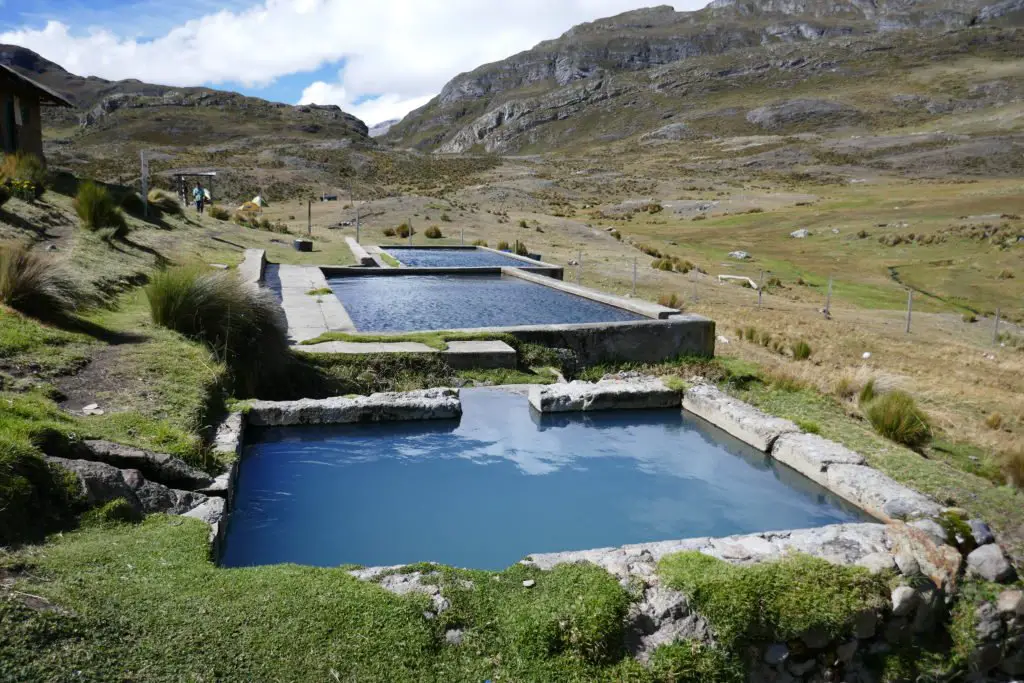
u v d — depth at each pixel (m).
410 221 34.06
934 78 172.00
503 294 15.40
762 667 4.01
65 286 8.15
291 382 8.52
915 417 8.48
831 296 28.12
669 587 4.07
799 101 163.88
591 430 8.02
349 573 4.01
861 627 4.21
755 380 10.38
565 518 5.82
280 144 106.12
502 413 8.32
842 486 6.31
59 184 17.92
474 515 5.80
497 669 3.54
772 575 4.21
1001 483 7.12
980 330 22.38
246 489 6.06
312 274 16.97
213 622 3.43
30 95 21.06
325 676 3.26
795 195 70.88
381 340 9.68
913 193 65.81
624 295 20.88
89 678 2.98
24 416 4.73
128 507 4.39
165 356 7.08
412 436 7.48
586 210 64.19
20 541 3.76
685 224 55.69
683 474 6.87
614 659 3.74
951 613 4.46
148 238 16.23
